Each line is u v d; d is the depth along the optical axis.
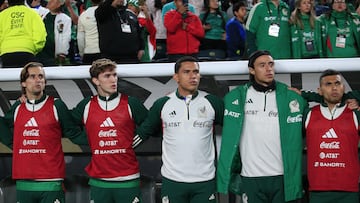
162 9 8.73
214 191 6.07
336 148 5.86
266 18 7.30
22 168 6.35
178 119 6.04
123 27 7.35
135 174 6.28
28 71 6.29
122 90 6.88
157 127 6.24
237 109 6.02
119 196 6.24
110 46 7.32
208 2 8.52
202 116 6.04
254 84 6.07
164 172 6.09
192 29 8.11
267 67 5.93
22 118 6.36
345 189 5.85
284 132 5.96
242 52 8.54
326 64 6.51
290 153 5.93
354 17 7.34
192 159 5.99
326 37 7.32
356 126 5.88
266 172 5.94
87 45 7.62
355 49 7.33
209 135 6.09
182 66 6.00
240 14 8.60
